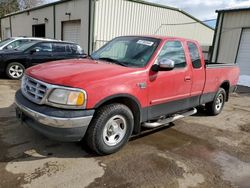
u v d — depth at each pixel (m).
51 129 2.89
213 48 14.00
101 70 3.28
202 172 3.19
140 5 16.03
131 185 2.78
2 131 3.93
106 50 4.44
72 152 3.42
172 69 3.85
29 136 3.81
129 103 3.55
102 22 14.62
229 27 13.14
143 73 3.53
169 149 3.80
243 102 7.85
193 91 4.65
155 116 3.94
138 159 3.38
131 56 3.90
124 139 3.54
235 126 5.23
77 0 15.18
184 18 19.30
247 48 12.60
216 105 5.76
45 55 9.12
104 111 3.19
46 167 3.00
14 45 9.20
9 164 3.00
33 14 21.02
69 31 16.86
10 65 8.57
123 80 3.28
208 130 4.83
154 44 3.92
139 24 16.39
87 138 3.20
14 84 7.86
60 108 2.89
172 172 3.12
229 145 4.15
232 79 6.07
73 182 2.74
